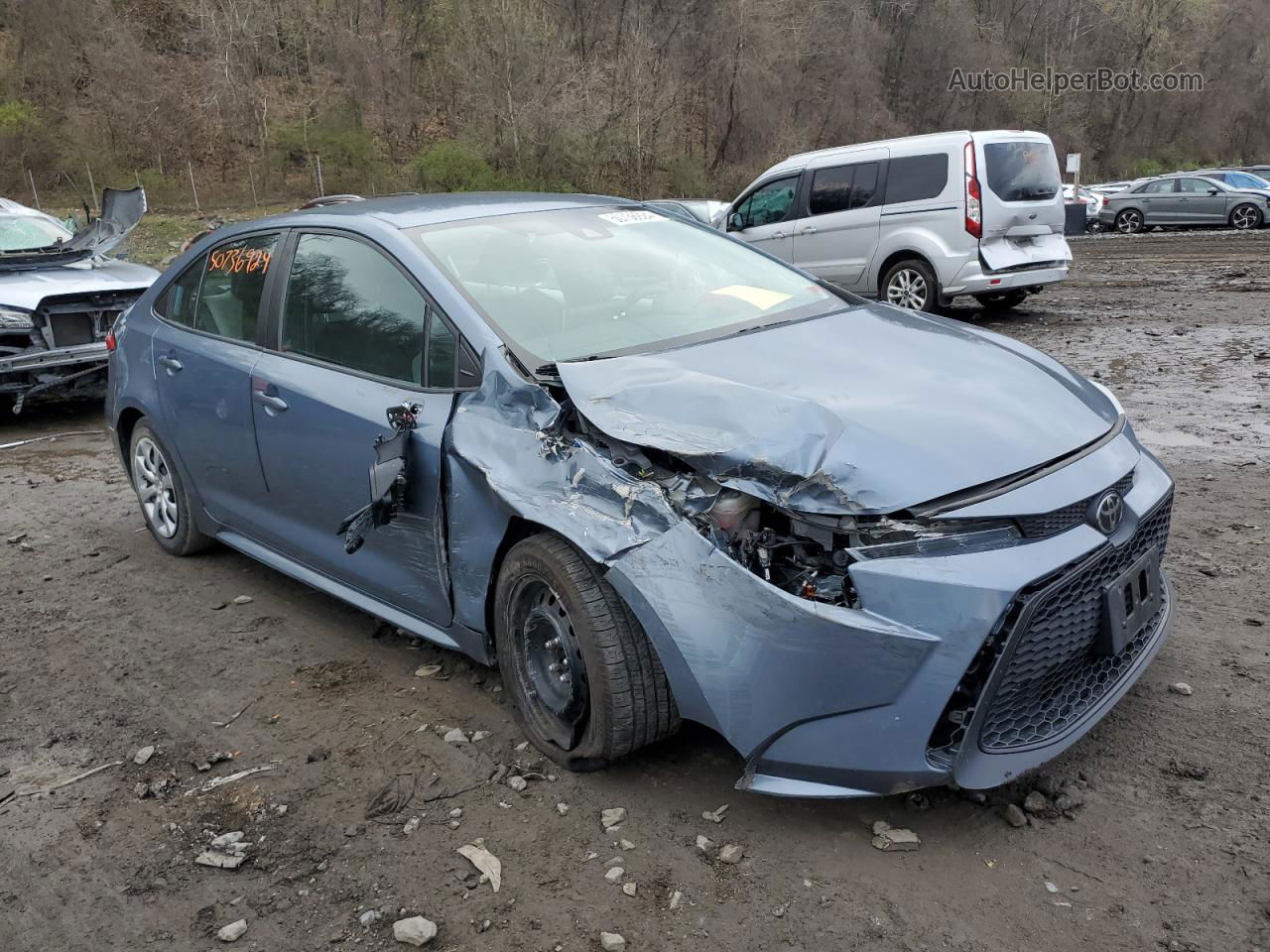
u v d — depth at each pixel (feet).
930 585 8.53
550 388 10.92
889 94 222.89
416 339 12.17
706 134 179.42
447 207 14.03
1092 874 8.82
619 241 13.96
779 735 9.05
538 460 10.43
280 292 14.29
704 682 9.19
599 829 9.90
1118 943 8.07
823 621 8.64
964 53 226.38
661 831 9.81
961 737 8.80
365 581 13.20
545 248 13.26
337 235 13.74
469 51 154.40
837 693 8.72
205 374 15.26
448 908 9.03
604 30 175.11
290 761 11.53
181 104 156.87
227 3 162.20
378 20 178.60
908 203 38.01
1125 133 247.91
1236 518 16.71
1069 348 32.58
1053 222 38.47
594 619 9.92
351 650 14.16
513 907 8.98
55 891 9.71
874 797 9.75
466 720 12.07
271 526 14.84
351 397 12.64
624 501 9.70
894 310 13.37
